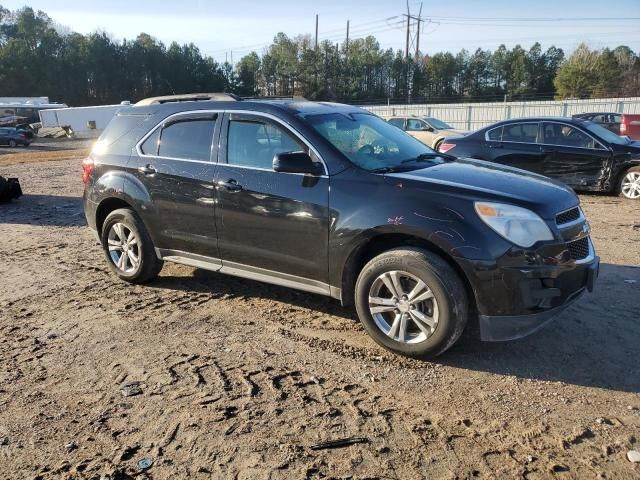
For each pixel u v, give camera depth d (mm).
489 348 4062
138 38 90938
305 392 3490
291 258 4332
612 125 18500
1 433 3133
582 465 2764
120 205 5684
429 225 3664
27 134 37000
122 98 85000
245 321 4652
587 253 4020
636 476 2676
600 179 9625
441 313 3666
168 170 5012
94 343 4289
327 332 4402
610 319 4488
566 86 70625
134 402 3420
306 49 74750
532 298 3594
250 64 86562
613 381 3564
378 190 3910
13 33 93875
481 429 3082
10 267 6438
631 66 72812
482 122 34750
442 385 3557
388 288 3885
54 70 80125
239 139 4648
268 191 4348
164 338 4348
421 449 2914
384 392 3486
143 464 2834
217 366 3854
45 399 3488
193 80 87000
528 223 3596
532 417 3184
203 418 3223
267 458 2859
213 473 2758
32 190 12992
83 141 41156
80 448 2980
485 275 3549
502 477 2688
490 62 86562
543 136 10070
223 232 4699
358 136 4551
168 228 5109
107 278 5910
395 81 79812
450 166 4453
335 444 2959
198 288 5508
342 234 3986
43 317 4855
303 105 4750
